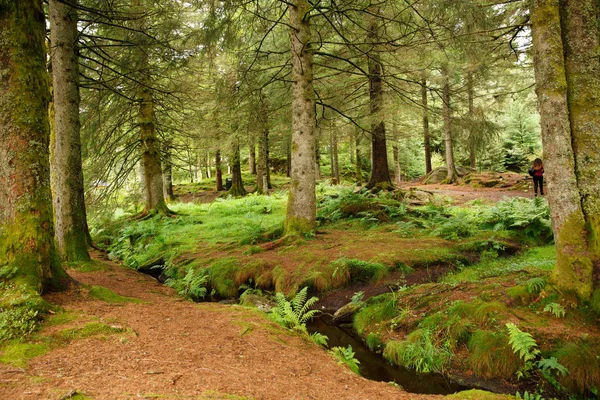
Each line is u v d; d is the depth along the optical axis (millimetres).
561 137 4293
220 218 14258
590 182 4184
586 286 4168
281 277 7262
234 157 21375
